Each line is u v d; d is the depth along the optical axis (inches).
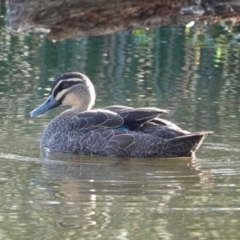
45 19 280.4
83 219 408.2
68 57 970.1
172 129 581.9
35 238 375.6
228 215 416.8
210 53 992.2
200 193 462.6
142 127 593.6
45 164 540.7
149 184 483.8
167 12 287.1
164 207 432.8
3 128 641.6
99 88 799.7
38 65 920.9
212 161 552.7
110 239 374.6
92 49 1010.7
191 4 285.6
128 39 1052.5
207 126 647.1
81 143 588.4
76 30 286.7
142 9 285.0
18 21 279.0
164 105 724.0
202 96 765.3
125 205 436.5
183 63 943.7
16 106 713.0
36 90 783.7
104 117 594.9
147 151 575.2
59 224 399.5
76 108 652.1
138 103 730.8
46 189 469.4
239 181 493.0
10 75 861.8
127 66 923.4
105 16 284.7
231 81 845.8
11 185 477.1
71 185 478.0
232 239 374.6
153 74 879.7
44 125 662.5
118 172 518.0
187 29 1074.7
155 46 1029.8
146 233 382.6
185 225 398.3
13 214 415.8
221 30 1063.6
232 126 649.6
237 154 573.0
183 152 573.9
